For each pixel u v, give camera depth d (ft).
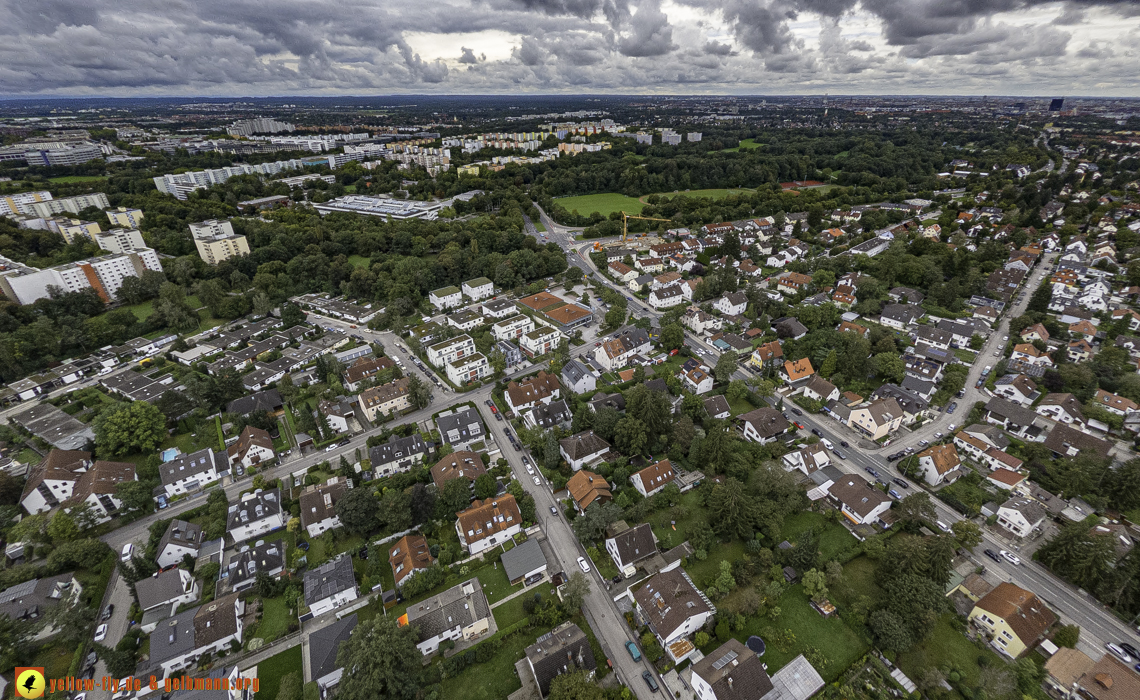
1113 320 580.30
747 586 285.84
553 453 375.45
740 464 360.48
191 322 620.49
